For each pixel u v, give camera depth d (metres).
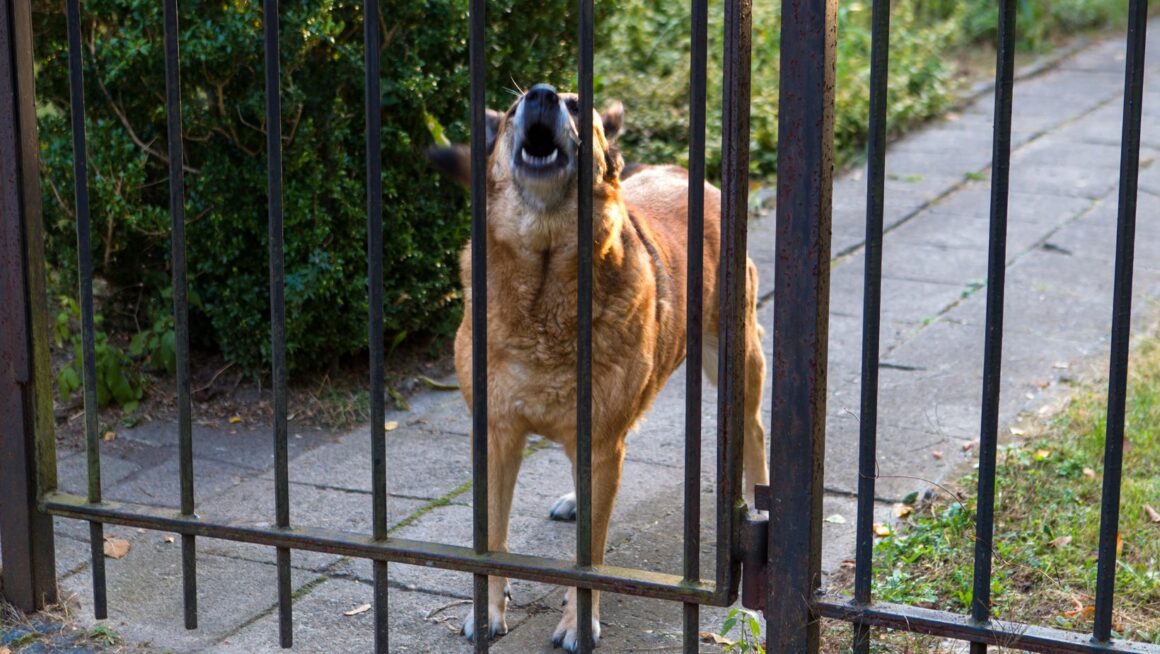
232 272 5.05
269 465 4.69
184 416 3.07
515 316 3.27
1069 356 5.61
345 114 5.00
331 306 5.13
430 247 5.43
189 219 4.96
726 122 2.53
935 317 6.25
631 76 8.50
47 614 3.39
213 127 4.84
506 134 3.22
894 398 5.24
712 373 4.27
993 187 2.44
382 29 5.11
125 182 4.84
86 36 4.94
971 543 3.76
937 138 9.66
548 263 3.21
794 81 2.46
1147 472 4.25
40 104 5.14
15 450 3.26
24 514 3.31
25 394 3.23
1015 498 4.09
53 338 5.59
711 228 4.13
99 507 3.21
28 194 3.12
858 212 7.94
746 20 2.47
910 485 4.36
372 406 2.91
